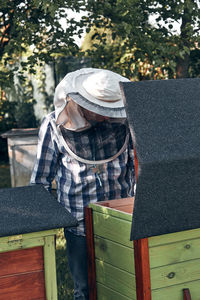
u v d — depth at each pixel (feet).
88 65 24.91
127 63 20.34
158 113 6.49
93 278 8.16
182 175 6.29
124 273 7.20
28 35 18.78
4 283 6.08
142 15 18.47
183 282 6.91
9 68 28.71
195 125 6.64
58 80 28.63
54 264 6.25
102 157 8.37
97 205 7.86
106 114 7.66
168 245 6.73
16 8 19.24
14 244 5.98
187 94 6.91
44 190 7.59
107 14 19.13
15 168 22.74
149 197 6.15
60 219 6.13
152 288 6.64
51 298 6.27
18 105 31.94
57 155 8.59
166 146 6.24
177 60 21.48
